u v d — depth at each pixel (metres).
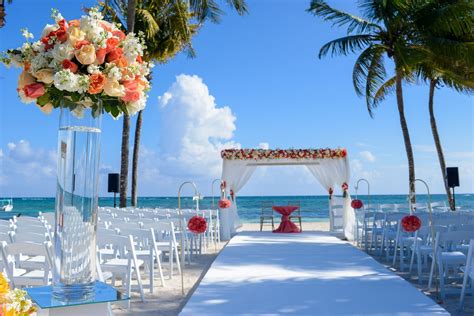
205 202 22.09
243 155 13.35
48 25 2.16
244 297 4.89
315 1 13.39
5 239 4.53
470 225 5.85
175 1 12.59
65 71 1.95
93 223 2.16
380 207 12.25
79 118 2.14
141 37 2.28
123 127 12.05
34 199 50.34
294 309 4.38
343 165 12.91
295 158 13.23
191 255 8.98
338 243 10.09
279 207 13.32
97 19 2.19
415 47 12.68
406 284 5.50
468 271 4.79
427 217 7.23
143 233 5.66
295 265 7.00
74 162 2.12
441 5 12.00
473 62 11.52
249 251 8.73
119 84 2.14
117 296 2.12
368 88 13.31
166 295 5.65
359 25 13.12
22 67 2.17
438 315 4.16
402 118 12.88
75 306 2.03
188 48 14.52
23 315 1.56
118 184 12.99
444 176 14.97
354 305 4.51
